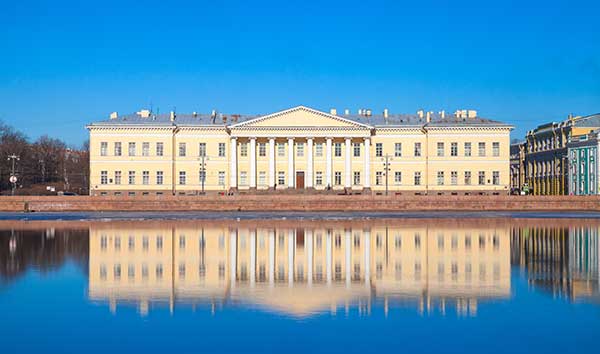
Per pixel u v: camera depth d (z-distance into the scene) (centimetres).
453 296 2864
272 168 12788
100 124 12675
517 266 3803
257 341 2127
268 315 2489
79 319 2425
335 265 3866
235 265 3866
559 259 4109
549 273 3522
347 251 4578
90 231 6262
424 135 12925
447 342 2114
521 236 5697
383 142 12975
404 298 2823
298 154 12962
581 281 3247
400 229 6494
